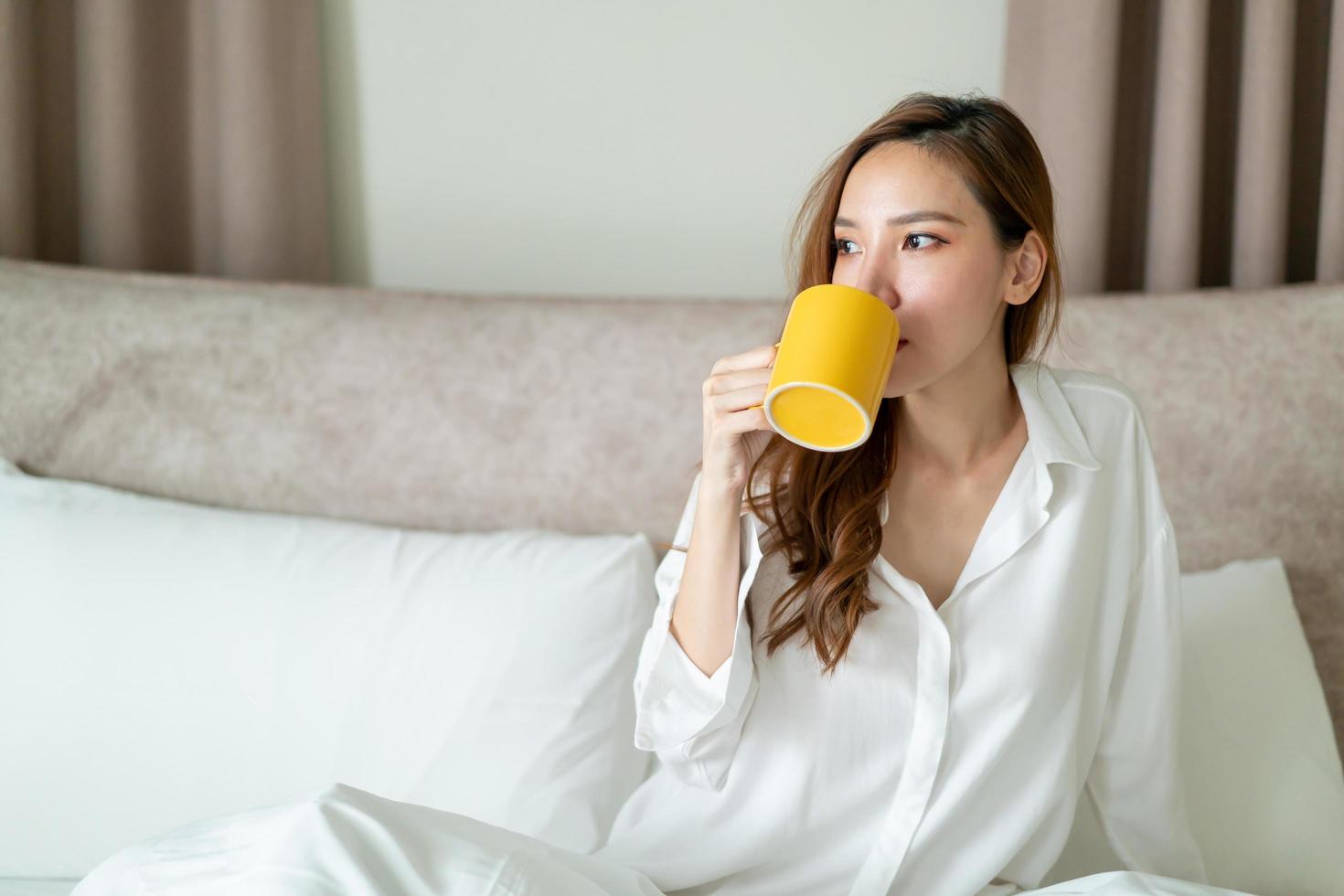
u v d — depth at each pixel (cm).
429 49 197
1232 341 163
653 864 109
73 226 199
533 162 199
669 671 105
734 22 194
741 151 197
